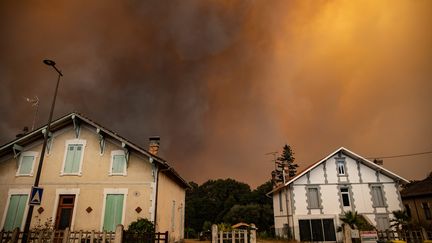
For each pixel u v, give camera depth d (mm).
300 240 25172
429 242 13250
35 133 16875
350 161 27375
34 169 16797
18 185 16453
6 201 16141
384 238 16453
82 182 16266
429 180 30984
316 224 25547
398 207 25688
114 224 15320
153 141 19406
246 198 64875
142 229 13680
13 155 17250
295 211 26000
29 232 11180
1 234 11234
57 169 16672
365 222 23797
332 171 27094
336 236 24984
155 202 15672
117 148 16984
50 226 14828
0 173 16797
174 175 19234
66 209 15859
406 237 16375
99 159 16766
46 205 15844
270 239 28672
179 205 22781
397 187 26266
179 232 22578
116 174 16344
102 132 17094
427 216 28766
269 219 50688
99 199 15883
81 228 15266
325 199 26234
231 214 52938
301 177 27000
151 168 16484
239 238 12508
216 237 12586
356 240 15859
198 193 77312
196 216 64375
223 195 69500
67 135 17453
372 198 26141
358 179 26750
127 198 15828
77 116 17141
